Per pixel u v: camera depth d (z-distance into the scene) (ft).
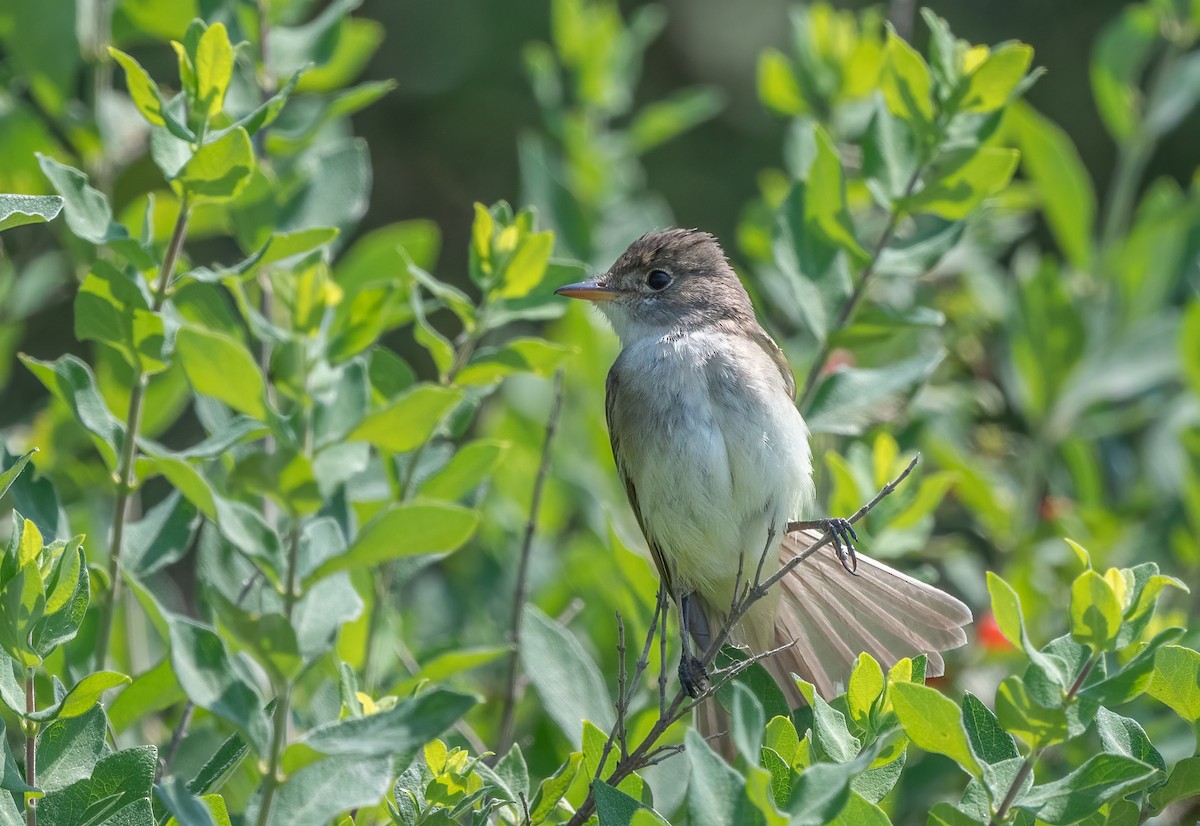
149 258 24.21
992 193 29.96
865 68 39.99
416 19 63.87
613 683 32.76
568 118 44.09
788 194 31.83
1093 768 19.11
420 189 63.00
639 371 33.37
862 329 31.07
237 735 22.39
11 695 20.06
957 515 41.68
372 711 21.74
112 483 25.27
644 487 32.76
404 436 19.93
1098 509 36.91
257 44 33.19
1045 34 60.95
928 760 30.55
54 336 51.96
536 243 28.09
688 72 65.57
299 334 21.02
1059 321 39.04
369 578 29.50
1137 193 59.82
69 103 34.30
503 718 29.50
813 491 32.63
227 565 27.71
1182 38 41.22
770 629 30.45
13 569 19.97
